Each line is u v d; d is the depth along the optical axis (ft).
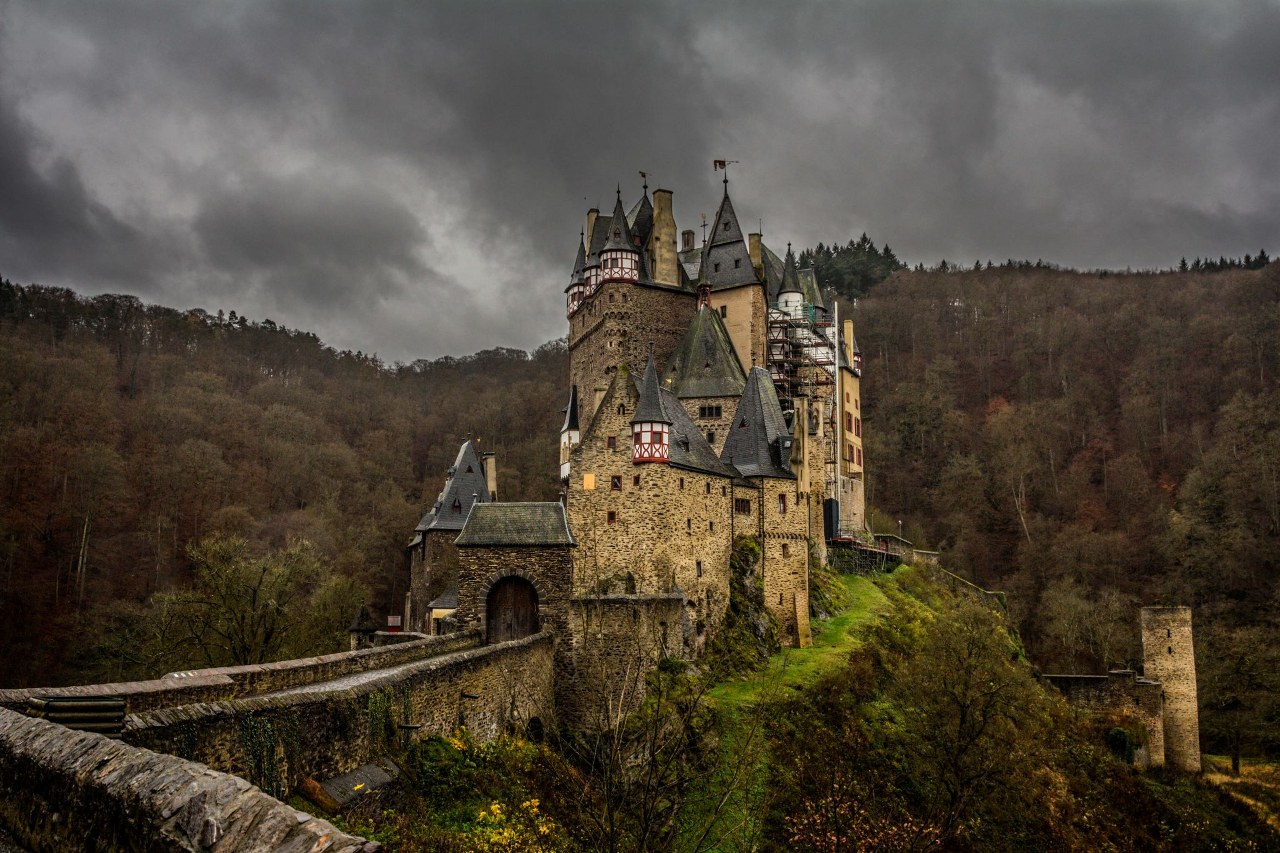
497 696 111.24
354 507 405.80
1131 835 192.03
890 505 469.57
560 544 148.25
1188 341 545.03
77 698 54.19
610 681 138.41
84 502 321.52
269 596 183.62
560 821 78.59
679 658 150.92
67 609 282.97
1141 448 482.28
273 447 419.74
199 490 362.94
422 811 75.92
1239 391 461.78
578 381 303.27
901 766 156.25
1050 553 398.83
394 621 296.30
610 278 280.92
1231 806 226.79
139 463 367.66
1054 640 338.75
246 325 581.12
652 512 175.52
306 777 65.41
